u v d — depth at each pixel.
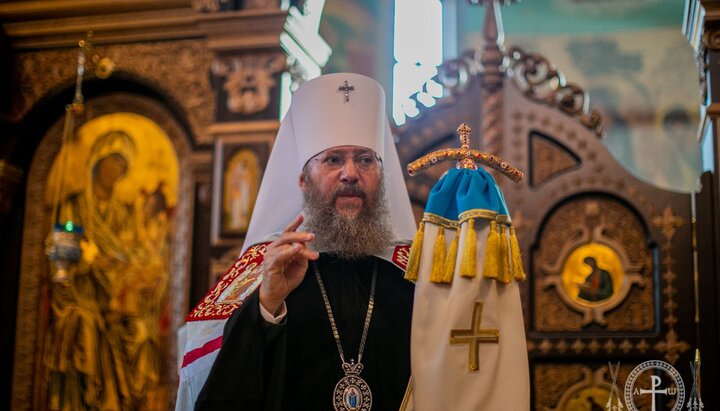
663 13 7.64
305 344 3.04
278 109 6.06
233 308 3.21
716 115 5.24
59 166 6.54
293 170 3.56
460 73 5.99
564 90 5.82
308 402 2.96
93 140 6.54
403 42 7.85
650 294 5.48
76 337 6.27
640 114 7.53
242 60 6.17
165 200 6.32
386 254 3.26
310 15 6.63
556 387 5.46
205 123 6.30
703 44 5.32
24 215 6.51
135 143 6.46
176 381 6.06
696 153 7.38
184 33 6.40
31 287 6.39
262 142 6.04
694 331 5.34
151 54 6.46
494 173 5.76
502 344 2.68
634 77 7.60
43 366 6.27
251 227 3.58
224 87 6.18
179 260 6.20
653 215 5.53
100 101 6.57
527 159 5.74
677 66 7.55
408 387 2.83
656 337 5.38
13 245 6.46
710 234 5.28
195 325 3.26
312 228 3.16
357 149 3.22
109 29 6.48
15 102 6.58
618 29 7.69
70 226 6.05
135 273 6.27
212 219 6.05
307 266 3.04
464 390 2.64
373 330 3.07
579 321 5.52
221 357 2.85
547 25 7.78
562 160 5.72
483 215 2.73
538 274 5.62
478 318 2.67
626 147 7.49
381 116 3.44
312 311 3.09
